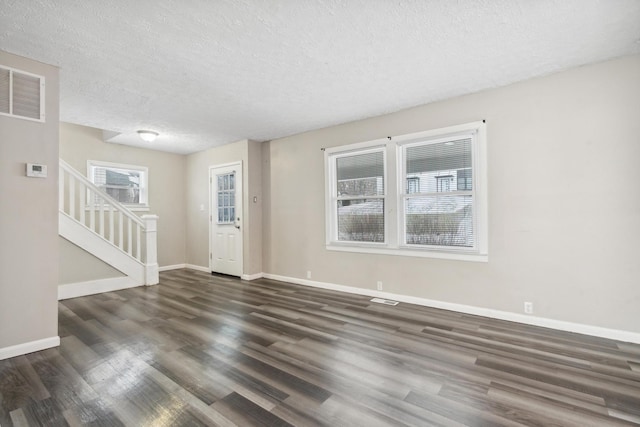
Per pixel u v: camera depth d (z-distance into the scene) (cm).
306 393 187
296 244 491
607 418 163
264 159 537
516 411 169
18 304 241
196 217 634
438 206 358
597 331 268
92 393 188
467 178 338
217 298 405
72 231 419
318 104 359
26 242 246
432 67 273
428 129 358
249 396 184
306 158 477
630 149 256
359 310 347
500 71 282
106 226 537
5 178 237
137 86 309
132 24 208
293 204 495
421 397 182
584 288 274
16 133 242
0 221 234
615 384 195
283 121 423
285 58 257
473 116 328
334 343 259
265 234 537
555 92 286
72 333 285
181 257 649
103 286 443
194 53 248
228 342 262
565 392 187
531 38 229
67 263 415
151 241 494
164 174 623
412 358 231
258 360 229
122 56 251
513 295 308
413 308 353
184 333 284
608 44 238
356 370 214
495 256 317
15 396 186
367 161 415
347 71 279
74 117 403
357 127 418
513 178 306
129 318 327
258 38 227
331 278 448
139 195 592
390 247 388
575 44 238
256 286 473
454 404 175
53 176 260
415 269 370
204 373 211
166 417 166
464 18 205
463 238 343
